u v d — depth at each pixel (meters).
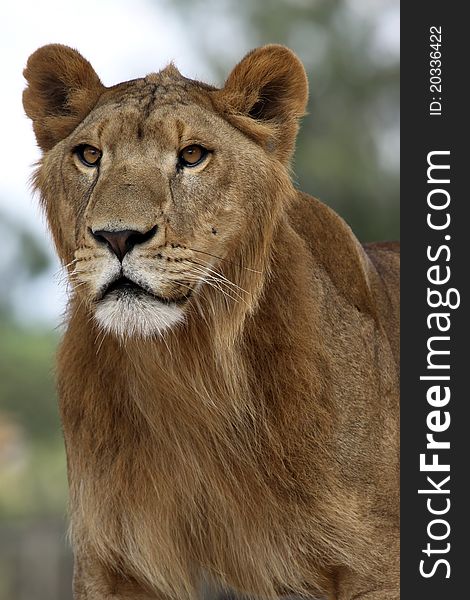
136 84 15.08
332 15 52.66
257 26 52.88
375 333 16.75
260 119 15.72
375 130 51.75
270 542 15.37
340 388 15.66
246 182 14.76
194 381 14.86
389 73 51.81
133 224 13.63
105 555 15.56
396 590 15.69
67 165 14.70
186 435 15.06
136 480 15.16
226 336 14.85
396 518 15.91
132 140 14.28
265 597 15.81
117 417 15.19
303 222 16.58
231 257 14.76
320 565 15.62
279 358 15.14
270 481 15.20
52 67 15.81
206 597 16.81
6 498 64.50
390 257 19.73
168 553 15.45
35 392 72.62
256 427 15.12
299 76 15.50
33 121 15.91
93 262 13.80
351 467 15.54
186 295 14.25
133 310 13.84
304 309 15.49
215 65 52.78
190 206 14.26
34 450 71.00
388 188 50.28
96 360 15.15
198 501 15.34
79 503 15.59
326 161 49.34
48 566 38.66
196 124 14.54
